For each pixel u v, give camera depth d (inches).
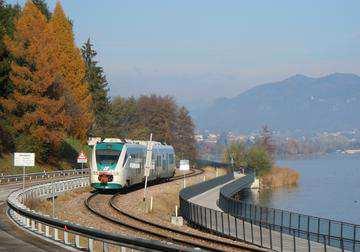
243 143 5260.8
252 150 5068.9
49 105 3324.3
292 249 1277.1
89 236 827.4
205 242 1245.7
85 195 2107.5
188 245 1065.5
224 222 1535.4
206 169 4653.1
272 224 1525.6
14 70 3267.7
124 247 755.4
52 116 3353.8
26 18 3341.5
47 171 3358.8
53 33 3371.1
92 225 1333.7
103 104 5162.4
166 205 2234.3
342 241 1205.1
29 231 1050.7
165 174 2935.5
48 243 897.5
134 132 6117.1
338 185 4990.2
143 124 6481.3
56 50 3366.1
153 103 6505.9
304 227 1405.0
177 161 4773.6
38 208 1560.0
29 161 1583.4
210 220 1598.2
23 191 1656.0
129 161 2215.8
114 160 2151.8
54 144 3442.4
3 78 3395.7
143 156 2445.9
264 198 3720.5
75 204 1809.8
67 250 824.3
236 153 5113.2
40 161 3452.3
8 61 3440.0
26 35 3324.3
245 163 5039.4
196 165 5108.3
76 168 3846.0
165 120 6466.5
